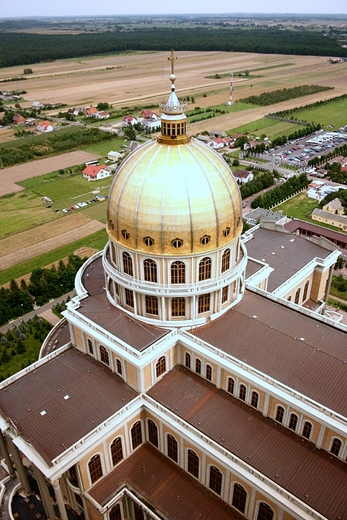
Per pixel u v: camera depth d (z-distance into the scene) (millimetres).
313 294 91375
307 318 64062
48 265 123750
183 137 59594
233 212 59562
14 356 88500
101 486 55906
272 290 78938
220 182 58406
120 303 66188
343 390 51344
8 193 173500
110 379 60688
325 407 49000
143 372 57062
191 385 60031
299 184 166625
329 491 46531
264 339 59375
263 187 170625
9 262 126250
